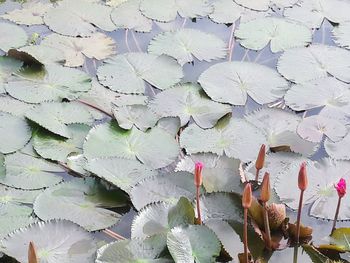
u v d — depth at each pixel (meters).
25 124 1.48
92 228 1.25
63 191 1.31
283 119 1.56
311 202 1.33
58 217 1.26
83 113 1.53
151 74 1.69
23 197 1.30
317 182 1.36
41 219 1.25
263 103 1.62
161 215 1.23
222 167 1.37
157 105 1.58
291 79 1.70
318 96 1.64
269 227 1.26
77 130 1.48
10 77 1.63
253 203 1.24
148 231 1.21
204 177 1.34
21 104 1.55
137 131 1.47
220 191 1.29
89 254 1.17
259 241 1.22
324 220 1.31
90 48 1.79
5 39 1.79
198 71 1.74
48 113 1.50
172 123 1.50
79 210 1.28
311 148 1.48
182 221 1.22
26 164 1.38
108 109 1.57
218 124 1.52
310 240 1.27
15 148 1.42
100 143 1.43
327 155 1.48
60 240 1.19
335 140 1.50
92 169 1.33
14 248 1.17
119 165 1.36
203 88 1.62
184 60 1.77
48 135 1.46
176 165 1.41
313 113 1.61
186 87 1.63
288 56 1.78
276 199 1.30
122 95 1.62
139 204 1.28
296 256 1.23
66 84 1.63
